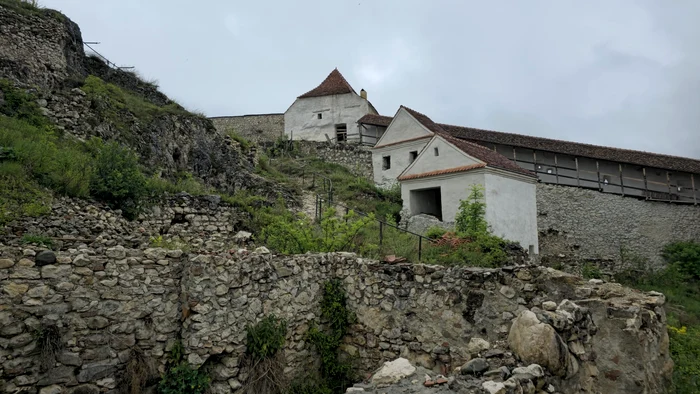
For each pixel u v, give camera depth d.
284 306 7.46
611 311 6.17
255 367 6.75
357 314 8.38
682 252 27.72
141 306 6.21
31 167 9.71
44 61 16.45
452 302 7.80
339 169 29.95
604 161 30.38
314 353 7.95
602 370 5.98
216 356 6.46
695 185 31.12
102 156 11.33
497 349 5.84
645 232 28.81
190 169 18.67
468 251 13.39
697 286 25.28
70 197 9.80
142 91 21.62
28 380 5.31
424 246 13.49
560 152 29.69
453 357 7.22
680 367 7.42
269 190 20.06
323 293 8.42
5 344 5.21
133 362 5.97
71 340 5.65
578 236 27.72
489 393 4.56
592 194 28.64
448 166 20.91
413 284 8.12
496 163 20.28
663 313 7.11
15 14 16.05
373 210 21.80
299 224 11.35
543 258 23.66
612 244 28.16
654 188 30.84
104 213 10.27
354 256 8.82
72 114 14.08
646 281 25.39
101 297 5.93
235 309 6.68
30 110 13.08
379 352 8.05
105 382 5.80
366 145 32.94
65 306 5.66
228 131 24.80
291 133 36.97
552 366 5.27
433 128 27.72
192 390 6.09
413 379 5.39
